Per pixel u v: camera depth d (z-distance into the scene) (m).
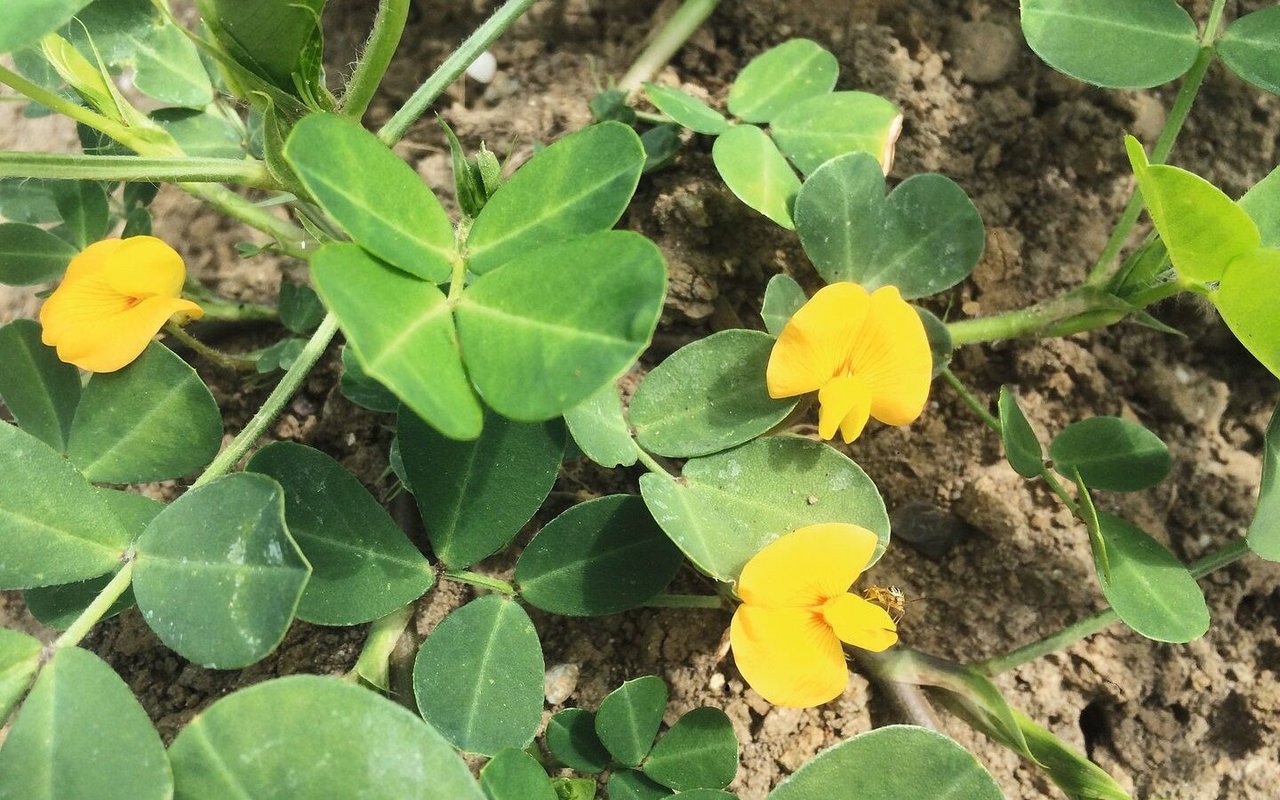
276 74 0.10
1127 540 0.11
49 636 0.14
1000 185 0.15
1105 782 0.11
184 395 0.10
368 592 0.10
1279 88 0.11
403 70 0.17
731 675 0.13
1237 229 0.09
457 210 0.16
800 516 0.10
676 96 0.13
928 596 0.14
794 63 0.14
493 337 0.08
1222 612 0.14
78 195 0.13
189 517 0.08
